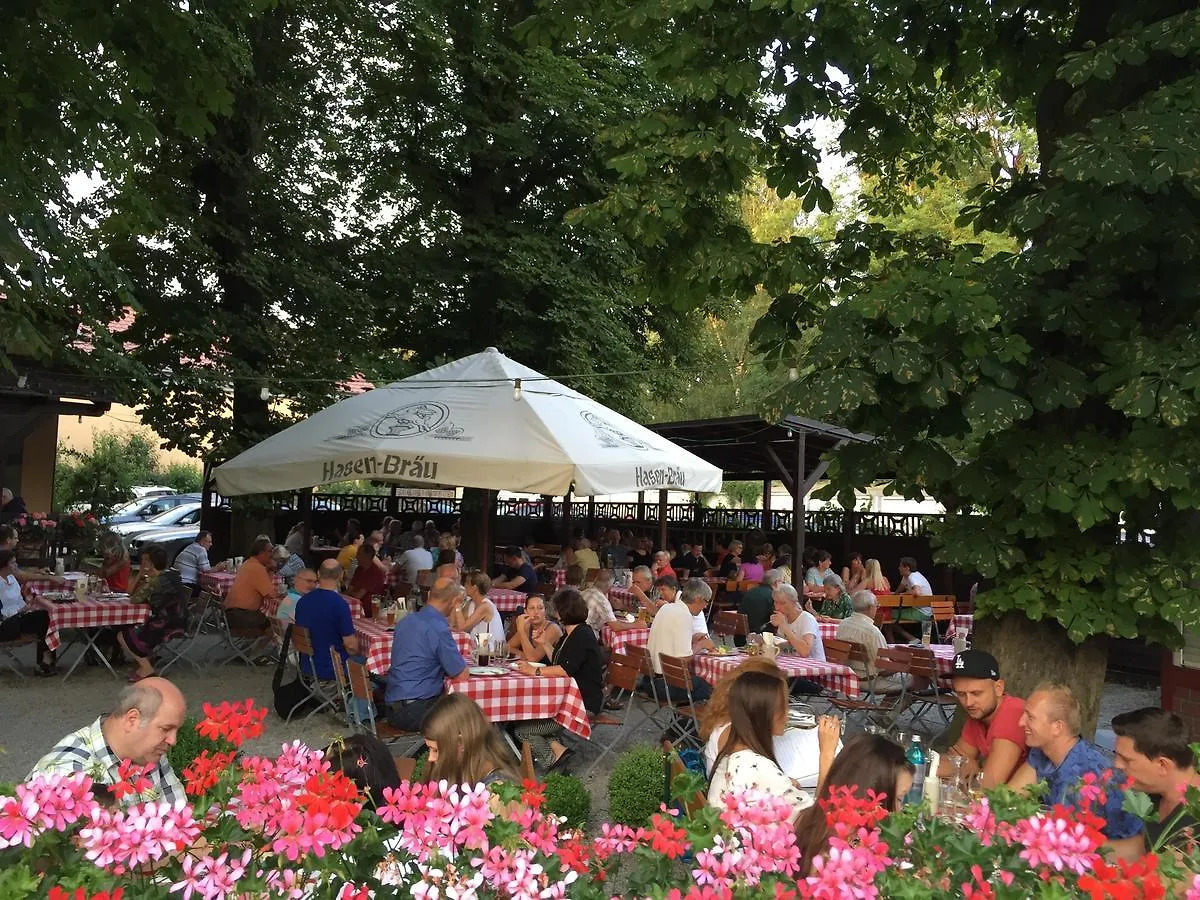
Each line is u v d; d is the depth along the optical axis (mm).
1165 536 5695
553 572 17703
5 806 2264
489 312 21812
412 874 2412
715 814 2529
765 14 6414
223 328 18812
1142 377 5211
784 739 5422
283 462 11258
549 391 11680
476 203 22078
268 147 19719
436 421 10898
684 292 7309
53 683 11391
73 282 10453
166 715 3830
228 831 2471
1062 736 4363
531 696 8172
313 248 21031
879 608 15781
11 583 11477
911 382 5488
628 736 10078
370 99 21844
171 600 11680
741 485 40406
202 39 8477
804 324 6867
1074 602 5652
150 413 18922
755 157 7105
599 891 2410
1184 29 5445
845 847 2387
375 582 13531
